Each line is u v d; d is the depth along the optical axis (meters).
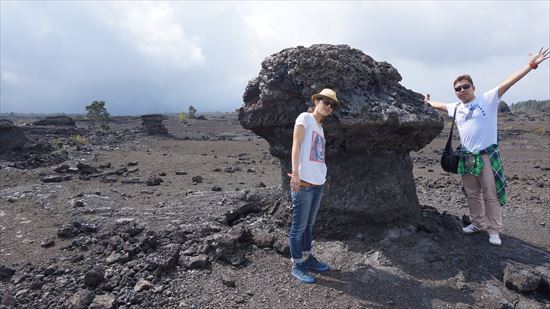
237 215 6.29
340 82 5.23
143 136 29.53
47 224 6.43
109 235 5.61
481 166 5.16
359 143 5.20
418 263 4.71
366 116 5.05
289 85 5.35
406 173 5.66
